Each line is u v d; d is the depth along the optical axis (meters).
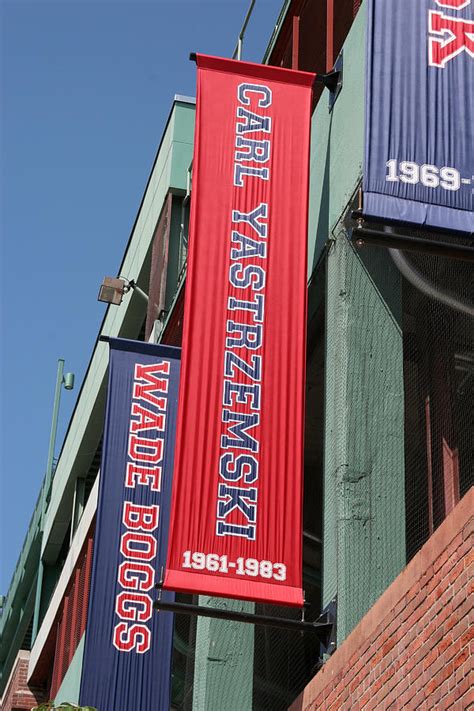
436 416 15.23
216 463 13.24
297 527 13.12
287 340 13.93
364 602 13.36
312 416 18.89
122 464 17.67
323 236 15.52
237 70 15.16
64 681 25.67
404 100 12.72
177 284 24.39
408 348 15.35
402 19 13.13
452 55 13.05
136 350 18.39
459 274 14.92
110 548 17.22
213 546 12.91
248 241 14.31
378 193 12.21
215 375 13.62
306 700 13.55
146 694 16.58
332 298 14.88
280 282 14.20
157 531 17.41
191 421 13.39
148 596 17.08
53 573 35.28
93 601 16.91
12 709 33.38
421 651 10.74
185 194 25.73
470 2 13.38
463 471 15.05
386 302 14.60
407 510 15.40
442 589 10.50
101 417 30.45
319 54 17.48
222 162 14.62
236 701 16.36
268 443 13.43
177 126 26.50
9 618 39.91
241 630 16.78
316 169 16.33
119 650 16.73
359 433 14.00
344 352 14.29
